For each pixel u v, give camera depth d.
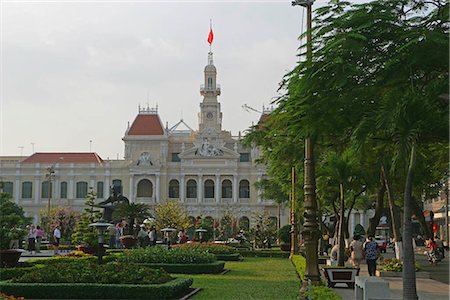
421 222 45.59
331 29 17.11
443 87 16.22
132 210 54.19
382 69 16.98
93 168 119.56
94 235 41.16
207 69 124.00
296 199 46.56
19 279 20.84
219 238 80.19
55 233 47.72
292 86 17.64
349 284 26.58
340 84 16.53
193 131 132.75
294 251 45.72
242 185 118.75
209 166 117.75
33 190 119.75
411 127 15.46
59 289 20.12
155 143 120.00
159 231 83.25
